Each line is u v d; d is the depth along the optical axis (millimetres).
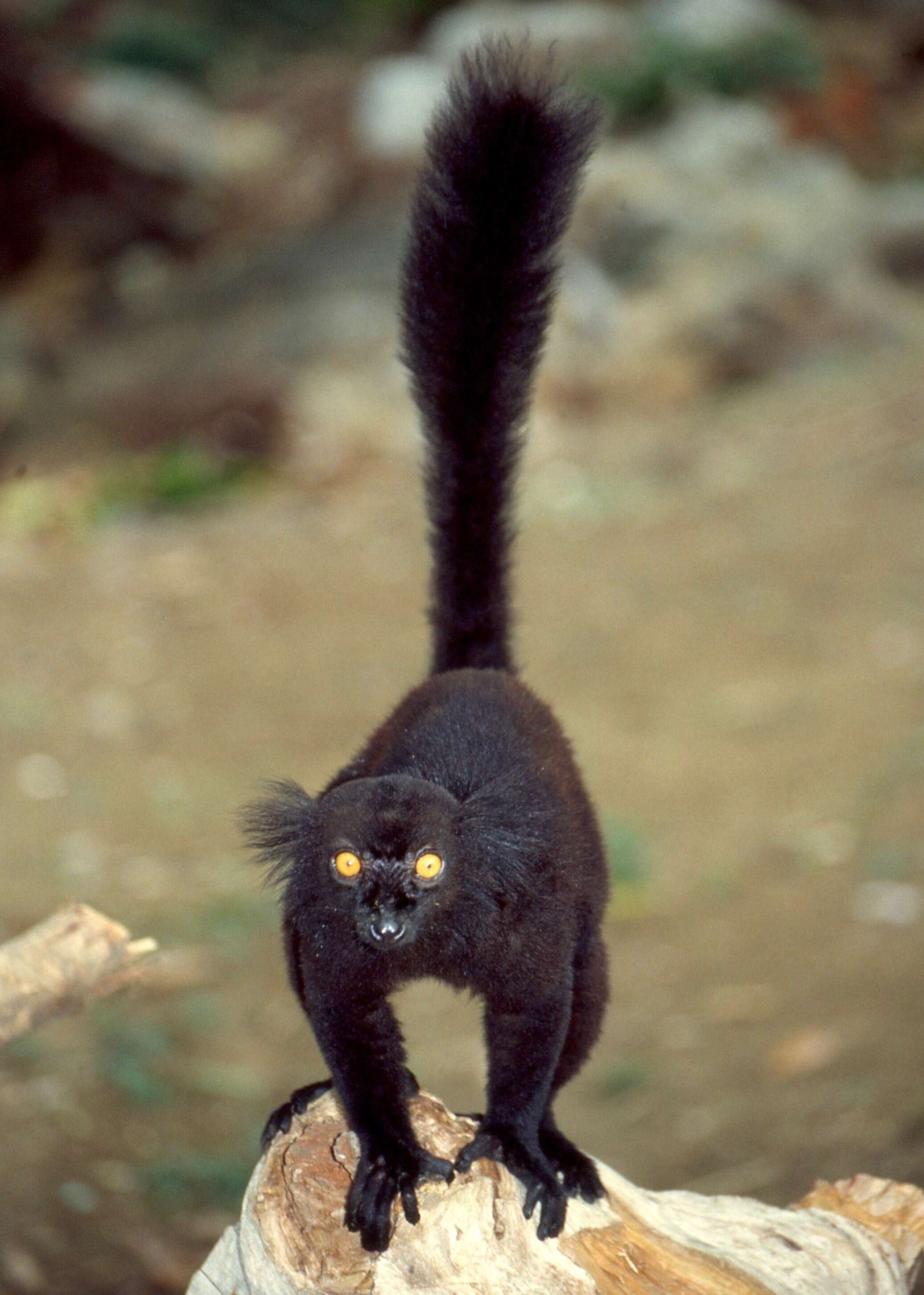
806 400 15797
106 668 12008
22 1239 6117
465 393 4742
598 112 4574
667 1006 7680
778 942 7980
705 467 14664
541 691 10891
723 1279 3598
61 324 20703
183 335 18688
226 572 13648
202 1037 7668
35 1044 7414
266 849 3848
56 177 22641
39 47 25156
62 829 9547
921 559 11930
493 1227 3523
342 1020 3764
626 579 12531
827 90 22781
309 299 18359
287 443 16484
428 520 4879
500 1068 3842
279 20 29500
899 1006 7145
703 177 19109
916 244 18859
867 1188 4180
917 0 25953
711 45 21766
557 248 4641
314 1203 3535
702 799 9453
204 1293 3738
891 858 8367
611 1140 6797
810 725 10008
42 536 15211
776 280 17500
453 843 3688
